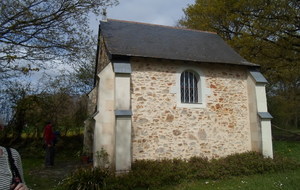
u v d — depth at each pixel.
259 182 6.63
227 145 9.23
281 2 12.18
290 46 13.40
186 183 6.81
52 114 14.29
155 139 8.27
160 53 8.88
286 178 6.91
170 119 8.57
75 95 16.55
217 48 11.10
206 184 6.70
